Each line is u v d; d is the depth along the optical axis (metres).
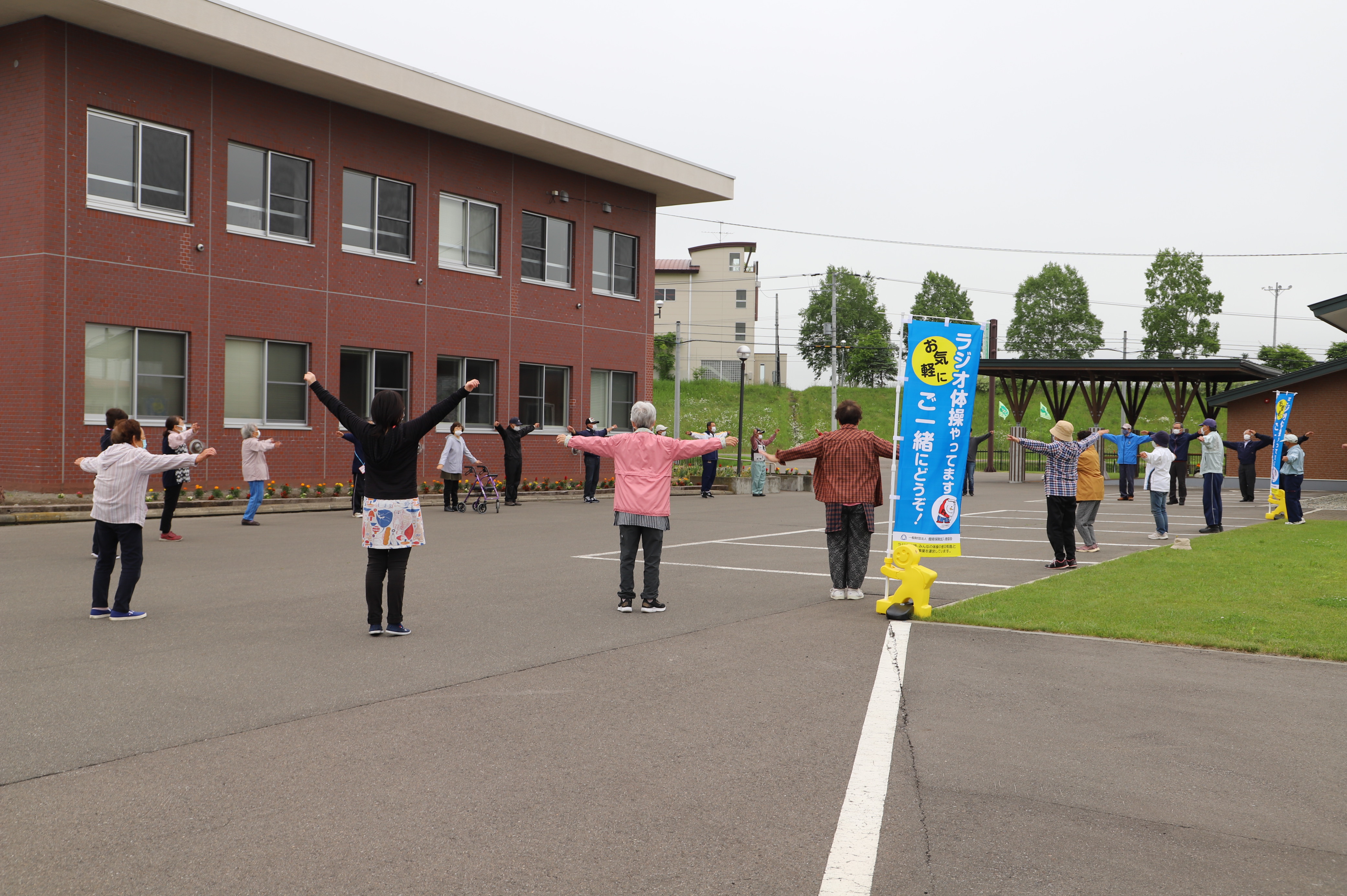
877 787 4.61
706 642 7.81
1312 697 6.24
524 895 3.48
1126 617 8.73
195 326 20.25
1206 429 17.59
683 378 78.44
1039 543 15.87
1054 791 4.57
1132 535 17.25
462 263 26.02
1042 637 8.06
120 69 18.98
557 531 16.98
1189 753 5.13
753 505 25.00
